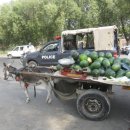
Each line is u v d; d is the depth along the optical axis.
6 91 10.96
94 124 7.00
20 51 36.88
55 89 8.15
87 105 7.29
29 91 10.79
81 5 44.72
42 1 45.03
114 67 7.04
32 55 17.25
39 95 10.13
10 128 6.82
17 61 26.80
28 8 45.72
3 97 9.96
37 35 46.97
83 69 7.20
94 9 42.38
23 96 10.05
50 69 8.55
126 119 7.30
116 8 39.97
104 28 14.70
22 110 8.30
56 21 43.84
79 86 7.71
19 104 8.97
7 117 7.66
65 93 8.03
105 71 7.08
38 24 45.19
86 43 15.04
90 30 14.86
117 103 8.77
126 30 43.03
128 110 8.05
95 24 42.88
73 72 7.40
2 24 49.00
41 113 7.98
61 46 15.82
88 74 7.21
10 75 9.80
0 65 22.34
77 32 15.12
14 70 9.23
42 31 46.03
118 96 9.63
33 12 45.84
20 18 46.50
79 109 7.38
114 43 15.04
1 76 14.87
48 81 8.30
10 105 8.85
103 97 7.08
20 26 46.88
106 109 7.12
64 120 7.34
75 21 45.31
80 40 15.17
